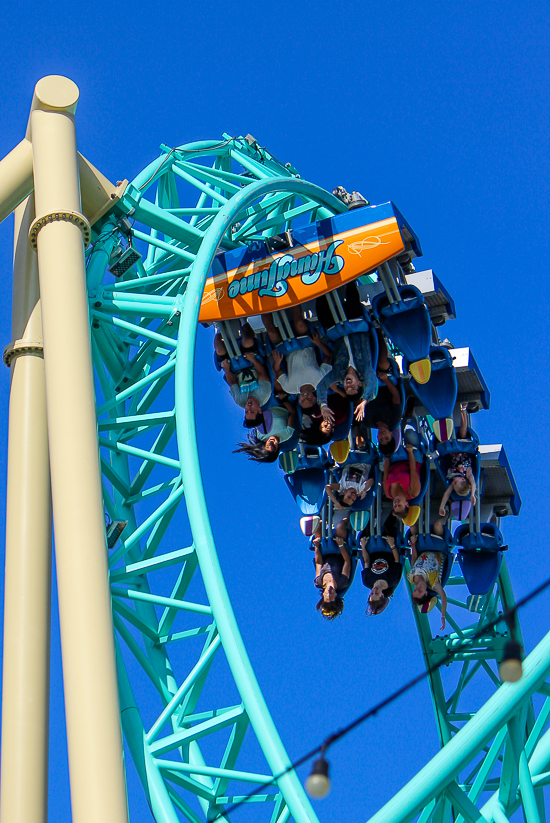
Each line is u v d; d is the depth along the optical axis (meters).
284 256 17.55
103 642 12.72
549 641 14.09
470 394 19.42
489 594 22.73
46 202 16.06
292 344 17.36
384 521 20.12
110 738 12.07
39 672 14.24
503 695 13.79
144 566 14.73
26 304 16.77
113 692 12.44
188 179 21.73
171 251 18.34
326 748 6.11
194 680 13.90
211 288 17.81
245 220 22.14
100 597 13.01
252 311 17.34
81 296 15.33
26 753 13.62
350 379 16.95
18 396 16.02
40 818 13.39
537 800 17.14
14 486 15.38
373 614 19.73
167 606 14.36
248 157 23.20
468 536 20.16
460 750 13.40
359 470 18.92
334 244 17.31
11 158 17.06
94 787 11.71
